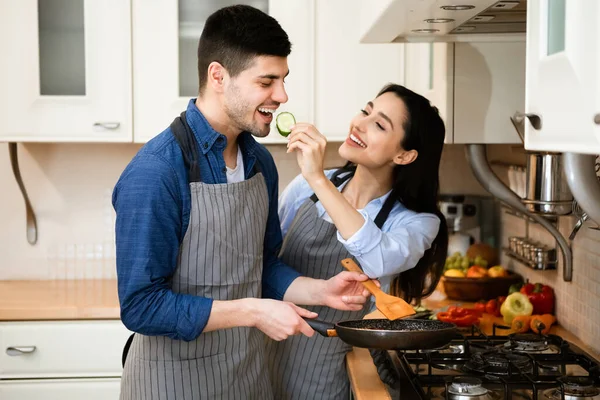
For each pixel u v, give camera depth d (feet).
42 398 9.07
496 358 6.36
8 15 9.45
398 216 7.00
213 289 5.84
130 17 9.51
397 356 6.64
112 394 9.11
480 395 5.57
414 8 5.70
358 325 5.77
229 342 6.06
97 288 10.30
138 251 5.34
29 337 9.05
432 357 6.64
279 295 6.61
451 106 7.88
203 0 9.58
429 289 7.52
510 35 7.51
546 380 5.89
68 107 9.53
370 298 7.36
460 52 7.83
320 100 9.73
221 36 5.47
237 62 5.44
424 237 6.78
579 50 3.00
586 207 3.89
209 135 5.70
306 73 9.68
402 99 6.64
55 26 9.49
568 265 8.07
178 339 5.58
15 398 9.06
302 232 7.15
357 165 7.20
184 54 9.62
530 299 8.64
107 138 9.60
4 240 10.98
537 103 3.54
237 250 5.91
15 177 10.68
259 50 5.39
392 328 5.67
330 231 7.06
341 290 6.33
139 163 5.48
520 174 9.37
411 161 6.81
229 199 5.77
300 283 6.54
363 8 7.48
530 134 3.67
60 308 9.05
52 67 9.53
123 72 9.54
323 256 7.09
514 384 5.76
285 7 9.62
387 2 5.66
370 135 6.65
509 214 10.57
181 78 9.64
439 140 6.87
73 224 11.03
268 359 7.32
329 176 7.64
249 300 5.51
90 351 9.09
